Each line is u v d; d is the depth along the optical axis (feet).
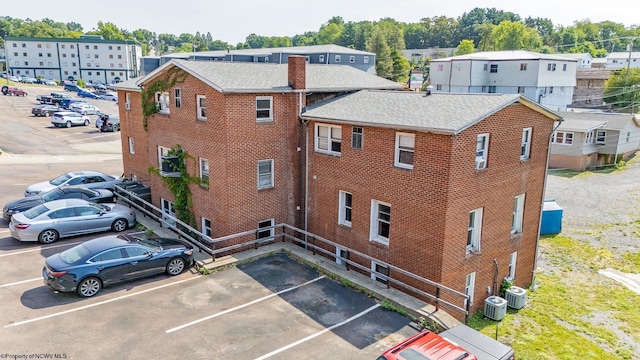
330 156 62.28
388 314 46.85
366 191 57.93
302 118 64.69
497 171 55.72
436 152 48.98
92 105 240.94
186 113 67.26
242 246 62.03
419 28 599.57
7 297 47.73
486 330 54.54
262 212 65.67
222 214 62.85
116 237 54.24
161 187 77.51
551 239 92.89
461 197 50.65
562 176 144.77
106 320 43.80
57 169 116.57
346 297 50.29
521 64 202.49
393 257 55.83
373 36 315.78
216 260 57.98
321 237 63.72
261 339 41.55
